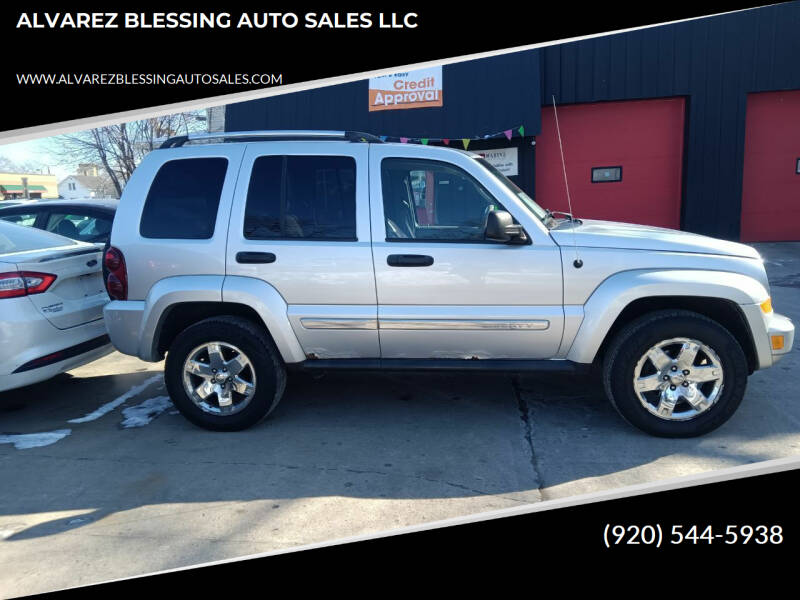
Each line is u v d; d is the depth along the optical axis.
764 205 11.84
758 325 4.00
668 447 3.99
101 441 4.36
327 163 4.37
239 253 4.30
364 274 4.21
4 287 4.50
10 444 4.34
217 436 4.39
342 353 4.37
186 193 4.45
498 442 4.14
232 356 4.44
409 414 4.69
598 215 11.99
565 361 4.23
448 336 4.21
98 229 7.29
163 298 4.32
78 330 4.96
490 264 4.12
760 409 4.54
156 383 5.68
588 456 3.90
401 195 4.43
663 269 4.02
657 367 4.02
